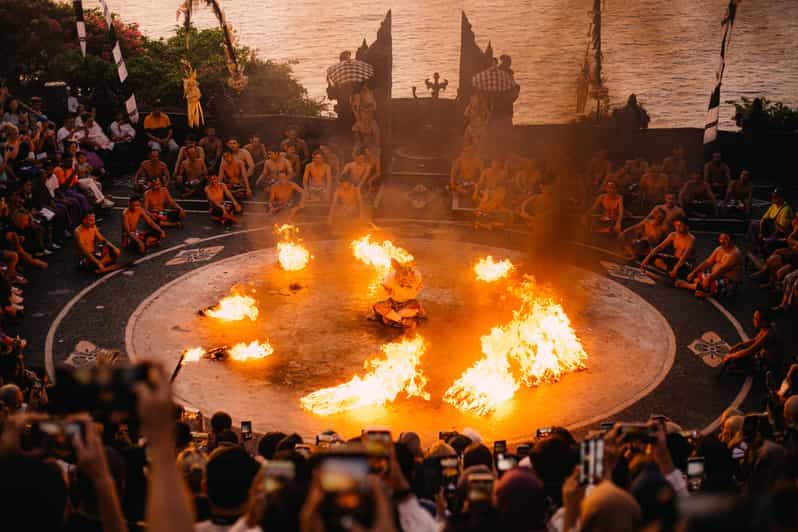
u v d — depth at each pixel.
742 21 69.94
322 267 23.30
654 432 7.26
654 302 21.55
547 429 10.62
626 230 24.45
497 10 74.50
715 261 21.94
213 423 12.70
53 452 5.03
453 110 32.69
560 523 6.94
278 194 26.89
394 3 76.88
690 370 18.44
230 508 6.13
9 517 3.95
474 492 5.93
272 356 18.77
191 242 24.95
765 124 30.31
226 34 32.97
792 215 23.19
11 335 19.50
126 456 8.73
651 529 4.84
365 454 4.05
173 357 18.67
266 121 31.27
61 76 33.53
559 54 59.75
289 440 10.57
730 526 3.21
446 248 24.72
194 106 30.28
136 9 72.88
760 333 17.91
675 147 29.05
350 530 3.79
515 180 26.70
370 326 20.05
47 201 24.30
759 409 17.00
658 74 54.53
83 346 19.14
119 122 30.45
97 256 22.84
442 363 18.45
